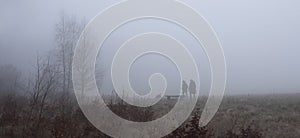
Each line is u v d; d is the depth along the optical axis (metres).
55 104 13.97
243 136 10.73
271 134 13.17
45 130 10.34
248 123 14.12
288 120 17.00
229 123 12.84
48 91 14.48
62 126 10.53
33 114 12.20
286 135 13.09
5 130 10.23
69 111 12.91
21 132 10.14
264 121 16.28
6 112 12.09
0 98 14.27
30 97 14.37
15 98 14.09
